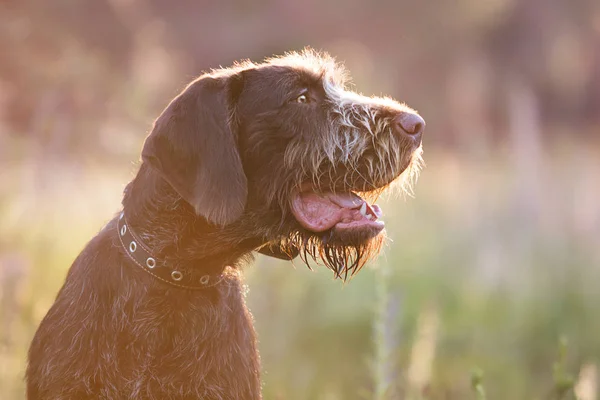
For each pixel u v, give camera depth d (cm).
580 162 2478
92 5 2488
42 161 1276
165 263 612
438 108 4825
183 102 618
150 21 2691
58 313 612
